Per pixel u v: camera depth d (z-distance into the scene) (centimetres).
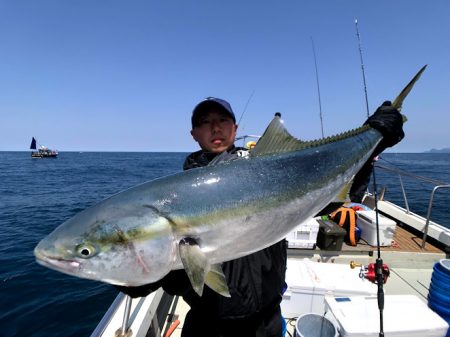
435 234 236
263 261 92
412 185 1109
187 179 85
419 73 106
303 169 93
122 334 113
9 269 356
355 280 172
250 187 86
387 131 107
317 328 140
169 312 175
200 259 78
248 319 92
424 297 189
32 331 244
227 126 104
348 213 239
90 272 75
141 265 77
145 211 78
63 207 776
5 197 948
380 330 117
